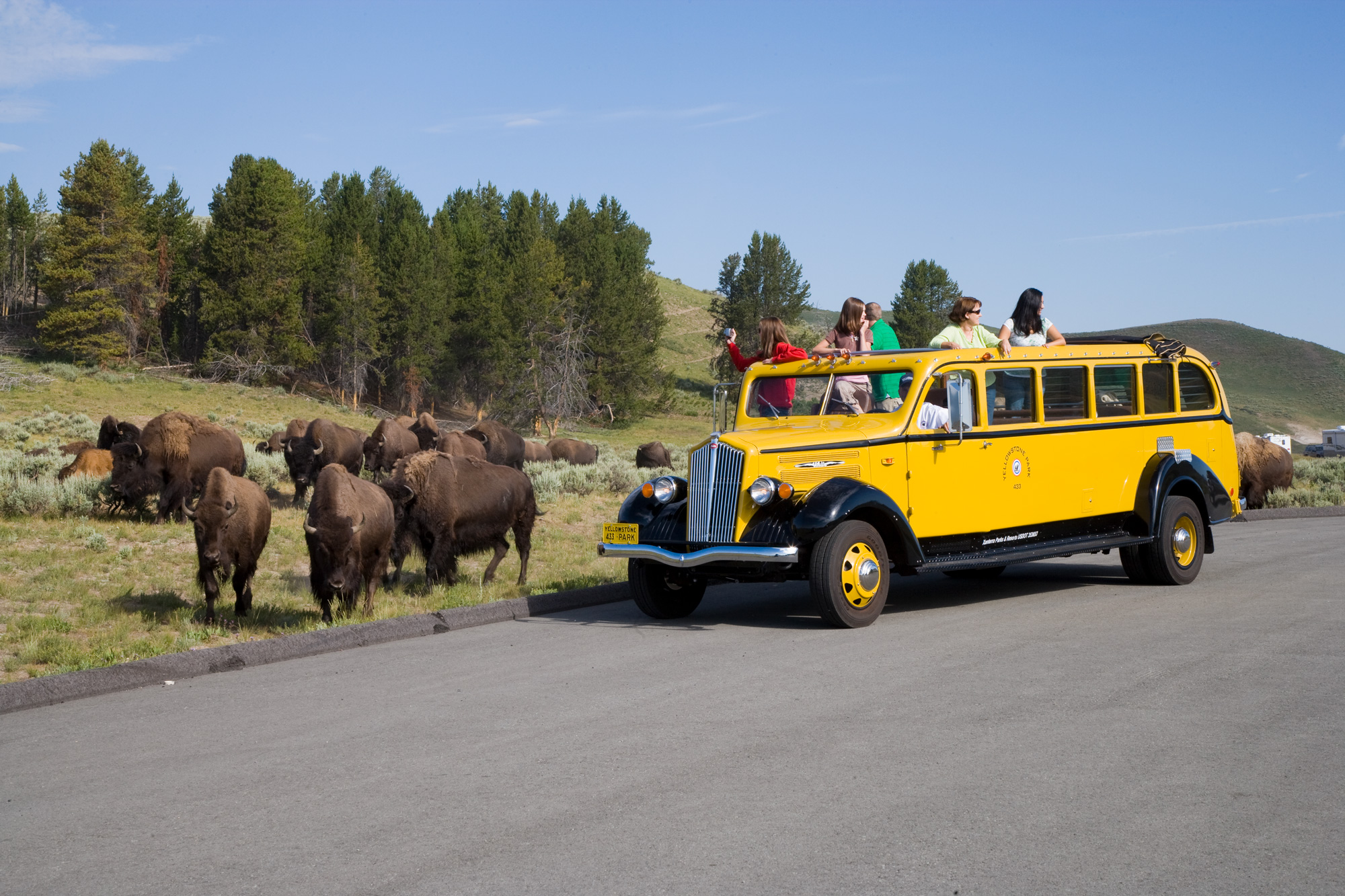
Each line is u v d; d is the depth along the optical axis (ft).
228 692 22.44
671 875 12.01
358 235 257.14
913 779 15.15
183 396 203.51
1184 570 34.88
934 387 30.42
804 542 27.99
